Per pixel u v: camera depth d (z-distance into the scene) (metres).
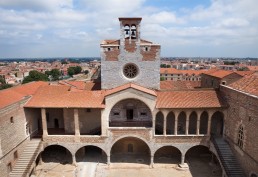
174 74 154.25
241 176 37.84
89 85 57.50
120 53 49.59
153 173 44.28
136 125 48.28
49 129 51.12
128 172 44.56
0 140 36.25
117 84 50.78
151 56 49.66
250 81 41.69
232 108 42.34
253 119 35.44
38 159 47.09
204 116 49.25
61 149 53.34
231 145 42.62
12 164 40.03
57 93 47.94
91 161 48.66
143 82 50.59
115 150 51.28
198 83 83.06
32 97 47.00
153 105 44.25
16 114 41.22
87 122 48.88
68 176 43.06
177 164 47.75
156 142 45.34
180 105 43.97
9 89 46.25
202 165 47.44
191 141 45.38
